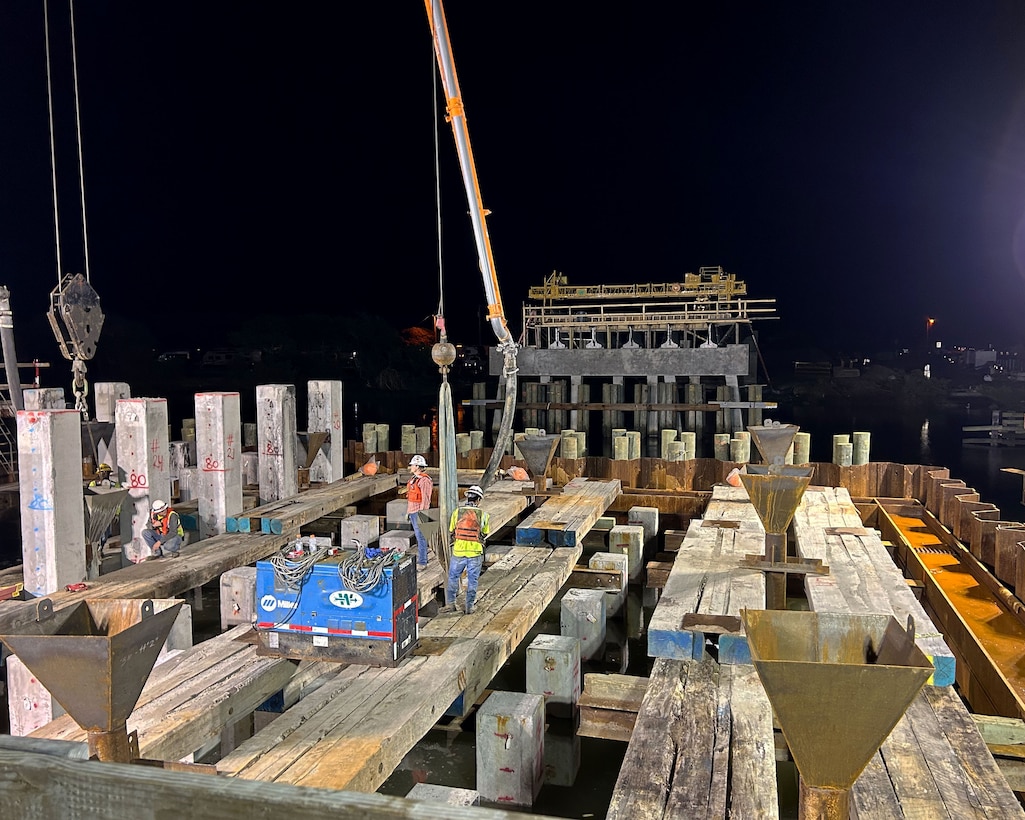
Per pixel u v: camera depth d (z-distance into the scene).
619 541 15.02
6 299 12.77
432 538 11.73
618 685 8.30
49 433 10.24
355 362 64.88
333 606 7.80
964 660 10.34
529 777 7.88
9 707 8.49
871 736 3.73
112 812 2.14
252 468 17.98
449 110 10.20
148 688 7.39
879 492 18.05
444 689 7.67
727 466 18.67
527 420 27.03
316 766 6.09
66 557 10.51
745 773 6.27
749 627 4.44
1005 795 5.83
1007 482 26.27
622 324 26.97
